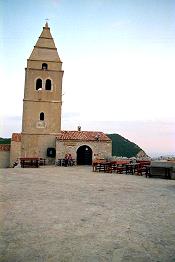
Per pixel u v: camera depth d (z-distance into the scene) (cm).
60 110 3562
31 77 3541
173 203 1012
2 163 3588
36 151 3441
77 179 1781
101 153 3453
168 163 1881
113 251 543
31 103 3503
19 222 734
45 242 587
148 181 1709
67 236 627
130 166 2288
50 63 3609
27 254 523
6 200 1034
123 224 727
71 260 499
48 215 810
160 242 595
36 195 1151
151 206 955
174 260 504
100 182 1631
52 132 3506
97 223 733
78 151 3678
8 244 573
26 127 3456
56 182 1608
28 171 2359
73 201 1030
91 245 573
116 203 1002
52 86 3578
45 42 3672
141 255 525
